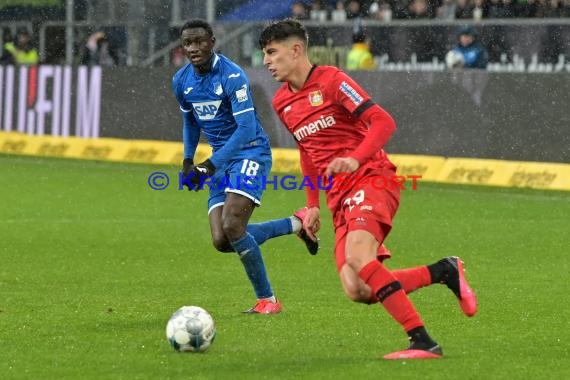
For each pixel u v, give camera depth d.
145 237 38.59
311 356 21.09
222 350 21.61
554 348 21.91
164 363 20.48
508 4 62.00
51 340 22.55
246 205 25.73
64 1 74.00
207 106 26.34
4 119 71.12
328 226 41.97
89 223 42.00
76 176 58.31
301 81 21.86
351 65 62.84
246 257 25.53
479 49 59.78
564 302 27.09
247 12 70.88
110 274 31.31
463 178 54.25
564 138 51.91
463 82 54.69
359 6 67.31
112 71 66.38
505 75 53.44
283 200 49.56
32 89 69.81
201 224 42.00
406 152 56.72
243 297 27.91
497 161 53.88
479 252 35.50
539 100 52.56
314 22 64.94
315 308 26.27
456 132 55.03
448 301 27.06
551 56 58.88
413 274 21.62
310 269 32.34
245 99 25.78
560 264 33.12
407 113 56.50
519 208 46.44
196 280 30.44
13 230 39.97
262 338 22.83
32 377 19.50
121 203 48.03
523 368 20.11
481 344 22.23
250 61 67.12
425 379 19.20
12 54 74.62
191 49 25.77
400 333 23.33
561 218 43.56
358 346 22.05
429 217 43.91
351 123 21.77
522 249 36.03
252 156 26.22
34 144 69.38
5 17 75.88
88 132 67.50
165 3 71.12
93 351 21.53
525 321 24.72
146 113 65.12
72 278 30.59
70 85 68.25
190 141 27.30
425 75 55.84
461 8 63.62
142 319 24.95
